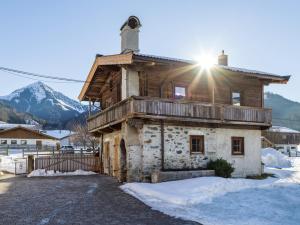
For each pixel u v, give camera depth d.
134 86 18.55
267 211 11.46
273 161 30.91
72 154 26.45
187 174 17.47
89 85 24.12
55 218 10.26
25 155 39.28
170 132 18.66
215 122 19.64
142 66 18.27
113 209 11.53
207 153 19.80
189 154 19.12
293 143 67.50
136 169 17.95
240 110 20.73
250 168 21.42
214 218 10.30
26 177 22.83
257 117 21.42
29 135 60.81
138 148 18.12
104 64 18.89
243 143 21.34
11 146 53.69
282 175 22.02
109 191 15.40
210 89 20.75
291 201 13.24
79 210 11.38
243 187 15.89
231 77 21.58
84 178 21.27
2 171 27.27
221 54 25.73
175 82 19.67
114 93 21.34
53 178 21.61
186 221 9.89
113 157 21.80
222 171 18.97
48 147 57.00
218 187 15.13
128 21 20.77
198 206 12.07
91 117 24.89
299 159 39.59
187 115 18.67
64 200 13.21
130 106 17.23
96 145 51.53
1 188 16.81
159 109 17.78
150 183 16.73
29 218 10.27
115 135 21.25
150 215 10.66
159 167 18.06
